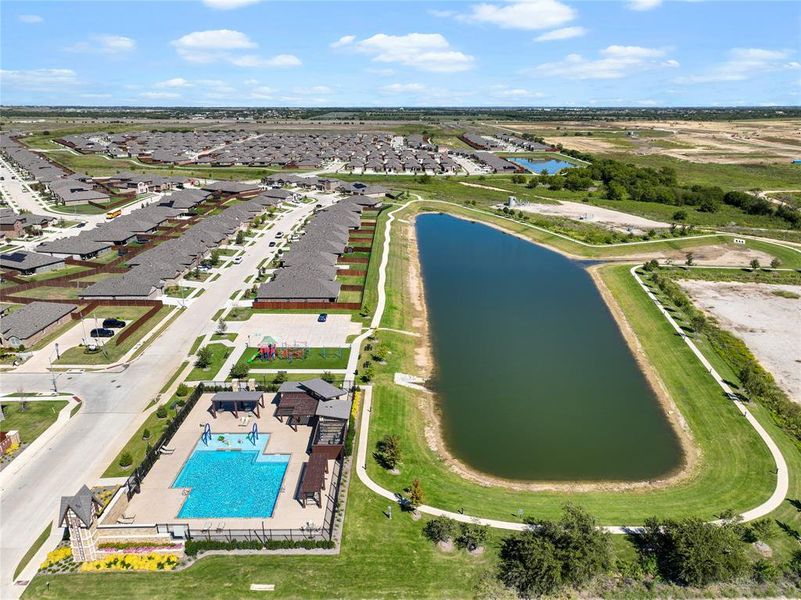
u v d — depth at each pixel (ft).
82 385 208.54
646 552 135.33
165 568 128.47
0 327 238.68
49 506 147.23
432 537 138.92
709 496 160.25
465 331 277.44
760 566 129.70
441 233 478.59
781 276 362.94
